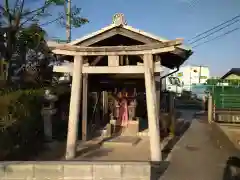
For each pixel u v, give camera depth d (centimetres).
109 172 491
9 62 1184
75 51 735
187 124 1432
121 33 743
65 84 1250
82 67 743
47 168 496
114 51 725
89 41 754
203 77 3834
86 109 933
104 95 1256
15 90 830
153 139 690
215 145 925
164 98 1386
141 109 1389
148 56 709
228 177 595
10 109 678
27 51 1384
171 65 1173
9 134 657
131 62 995
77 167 494
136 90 1174
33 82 1246
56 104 1062
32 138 802
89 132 1048
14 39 1196
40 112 884
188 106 2467
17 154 702
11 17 1184
